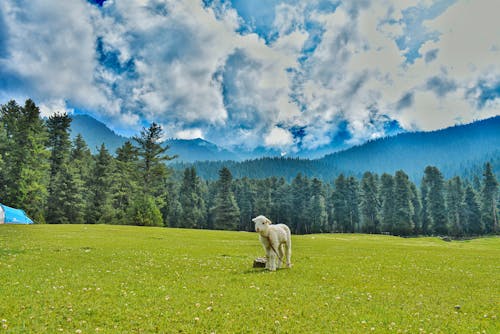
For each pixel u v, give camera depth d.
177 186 116.75
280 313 9.00
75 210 69.00
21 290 10.37
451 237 109.81
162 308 9.15
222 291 11.26
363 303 10.26
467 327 8.23
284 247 18.80
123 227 45.69
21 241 24.34
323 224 121.88
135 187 72.69
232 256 21.33
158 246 25.36
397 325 8.27
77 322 7.86
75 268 14.73
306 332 7.69
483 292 12.19
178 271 14.96
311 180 136.75
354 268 17.09
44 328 7.36
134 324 7.91
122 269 14.91
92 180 77.62
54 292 10.32
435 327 8.23
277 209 121.44
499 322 8.70
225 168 117.19
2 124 59.66
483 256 25.03
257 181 140.62
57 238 27.56
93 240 27.31
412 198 120.25
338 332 7.74
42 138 61.50
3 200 56.66
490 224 117.62
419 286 12.99
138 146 75.44
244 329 7.80
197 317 8.41
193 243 29.48
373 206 120.19
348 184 125.56
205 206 117.44
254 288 11.77
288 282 12.99
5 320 7.67
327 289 12.00
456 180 124.19
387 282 13.62
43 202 64.44
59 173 69.25
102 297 10.01
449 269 17.58
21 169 58.38
